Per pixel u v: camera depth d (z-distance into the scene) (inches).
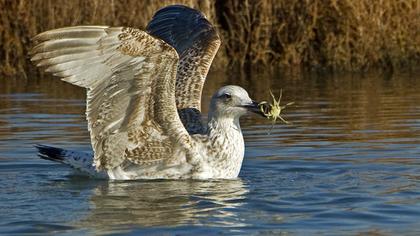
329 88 882.1
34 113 740.7
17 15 1014.4
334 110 747.4
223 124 520.7
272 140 631.2
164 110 498.3
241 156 523.8
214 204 456.8
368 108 753.0
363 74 1000.2
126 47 465.7
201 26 592.4
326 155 578.2
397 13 1072.8
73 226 418.6
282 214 436.1
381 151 587.2
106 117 490.3
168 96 493.0
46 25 1025.5
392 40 1065.5
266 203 456.8
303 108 761.6
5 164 558.3
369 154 579.2
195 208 449.4
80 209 450.0
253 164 556.1
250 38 1067.9
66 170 547.2
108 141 503.2
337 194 473.4
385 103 776.3
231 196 473.4
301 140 628.1
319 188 488.4
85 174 528.7
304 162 559.2
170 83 487.2
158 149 511.5
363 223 418.6
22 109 761.6
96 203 462.0
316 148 600.1
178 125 506.6
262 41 1069.1
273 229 410.6
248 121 716.0
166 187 498.3
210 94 821.2
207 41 581.0
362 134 643.5
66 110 756.0
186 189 492.4
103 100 481.4
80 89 890.1
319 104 780.0
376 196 467.8
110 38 462.0
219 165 519.5
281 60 1071.0
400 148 594.6
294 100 804.6
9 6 1016.2
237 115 520.7
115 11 1039.0
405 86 886.4
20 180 520.4
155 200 466.9
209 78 960.9
